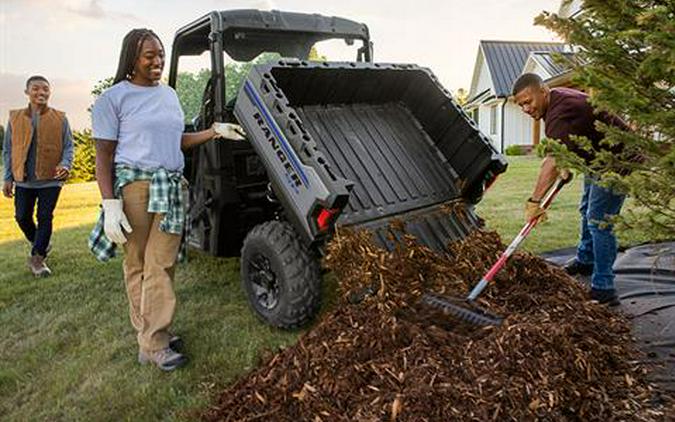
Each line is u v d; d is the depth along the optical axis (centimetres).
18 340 353
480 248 357
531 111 347
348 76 372
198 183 429
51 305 412
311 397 232
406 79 416
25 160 480
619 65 203
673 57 172
